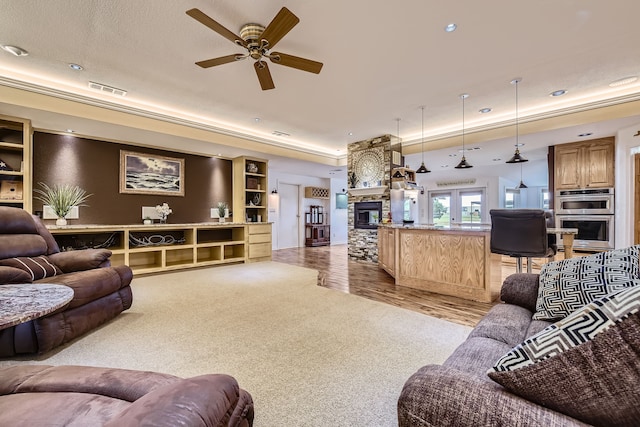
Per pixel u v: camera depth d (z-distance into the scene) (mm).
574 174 4992
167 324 2623
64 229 3951
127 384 1000
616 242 4535
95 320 2434
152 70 3203
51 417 838
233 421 805
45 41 2656
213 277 4609
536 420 620
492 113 4582
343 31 2518
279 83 3523
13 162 3932
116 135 4562
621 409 586
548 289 1662
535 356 674
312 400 1568
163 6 2209
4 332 1964
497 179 8797
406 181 5402
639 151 4023
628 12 2271
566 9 2242
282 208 8852
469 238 3504
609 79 3424
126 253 4488
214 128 5059
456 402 697
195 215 5914
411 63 3059
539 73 3277
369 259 6016
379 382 1736
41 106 3443
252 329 2516
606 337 602
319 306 3158
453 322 2725
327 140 6266
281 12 1933
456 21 2387
